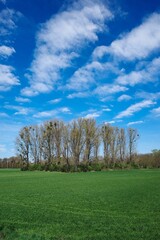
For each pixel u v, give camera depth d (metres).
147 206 31.34
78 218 25.09
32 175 94.81
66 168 119.62
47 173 107.94
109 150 141.38
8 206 31.73
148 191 46.03
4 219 24.55
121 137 148.75
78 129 123.81
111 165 138.12
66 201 35.56
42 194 43.00
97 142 129.62
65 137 125.06
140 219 24.69
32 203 34.03
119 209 29.61
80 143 123.25
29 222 23.52
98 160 135.12
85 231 20.58
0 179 76.81
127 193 43.47
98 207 30.91
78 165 122.31
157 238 18.61
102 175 92.38
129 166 142.88
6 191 47.38
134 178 77.00
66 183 62.84
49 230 20.83
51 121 129.25
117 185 57.16
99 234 19.69
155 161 155.62
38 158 140.25
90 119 126.25
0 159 187.38
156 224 22.80
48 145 131.25
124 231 20.52
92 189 49.84
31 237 18.69
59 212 27.94
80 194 42.69
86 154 124.38
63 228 21.47
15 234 19.53
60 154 126.44
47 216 25.92
